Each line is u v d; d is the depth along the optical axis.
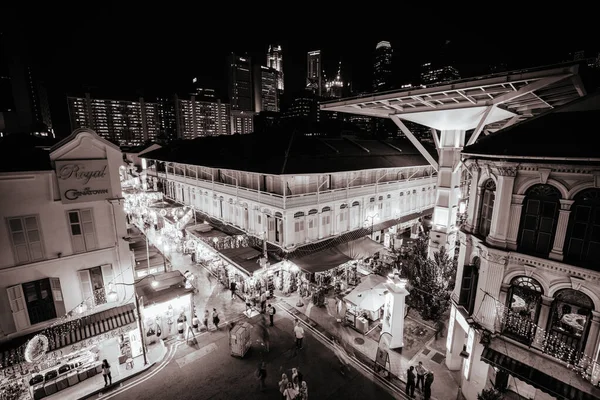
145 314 17.69
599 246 9.73
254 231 27.75
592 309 10.05
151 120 196.12
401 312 16.84
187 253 31.33
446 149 26.27
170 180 44.06
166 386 14.47
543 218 10.88
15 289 13.86
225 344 17.50
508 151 11.20
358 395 13.86
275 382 14.64
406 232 37.53
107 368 14.30
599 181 9.33
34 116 179.88
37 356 13.07
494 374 12.37
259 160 26.91
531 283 11.32
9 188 13.45
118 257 16.36
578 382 9.83
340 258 23.50
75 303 15.45
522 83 15.96
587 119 10.99
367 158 31.80
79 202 15.02
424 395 13.44
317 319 20.11
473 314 12.93
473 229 13.52
